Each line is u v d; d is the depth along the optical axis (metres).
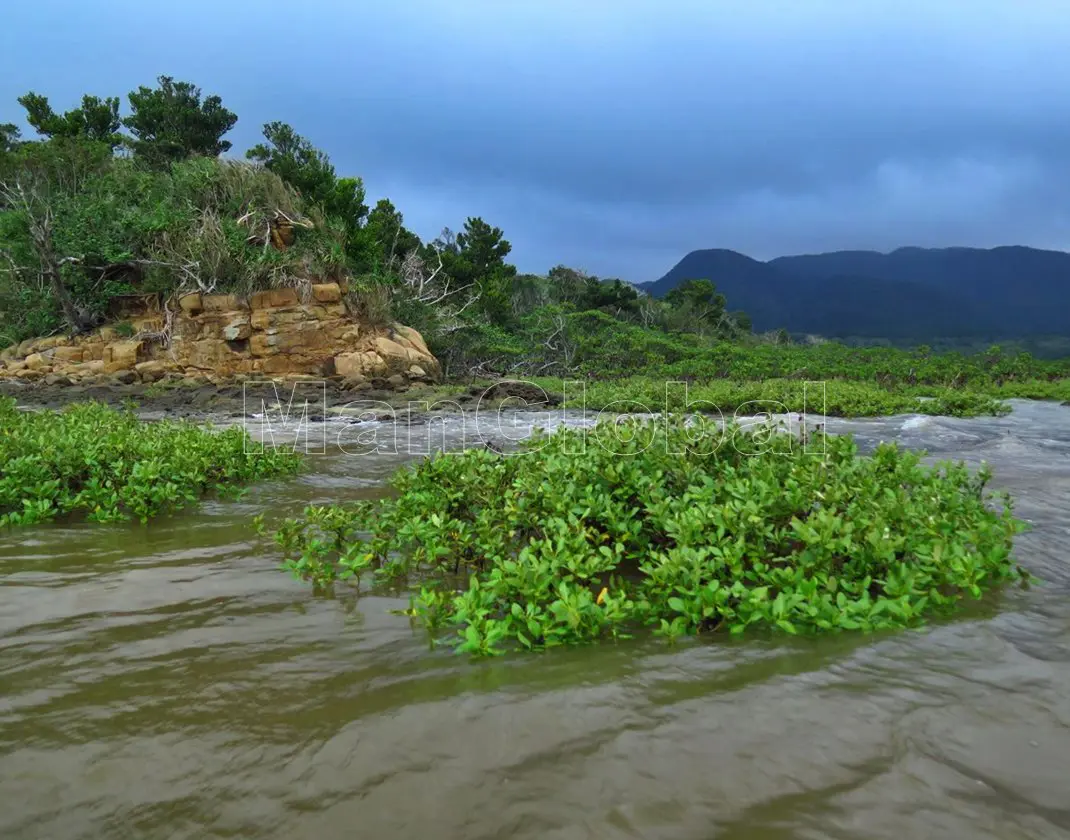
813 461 5.24
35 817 2.08
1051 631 3.33
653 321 50.22
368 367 23.69
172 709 2.69
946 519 4.27
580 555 3.74
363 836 1.98
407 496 5.33
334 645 3.28
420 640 3.33
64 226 25.62
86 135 35.31
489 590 3.56
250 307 23.70
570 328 36.47
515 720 2.54
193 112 37.28
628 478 4.89
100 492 5.91
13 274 26.91
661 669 2.95
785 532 4.09
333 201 31.83
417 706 2.66
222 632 3.45
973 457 8.86
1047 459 8.63
